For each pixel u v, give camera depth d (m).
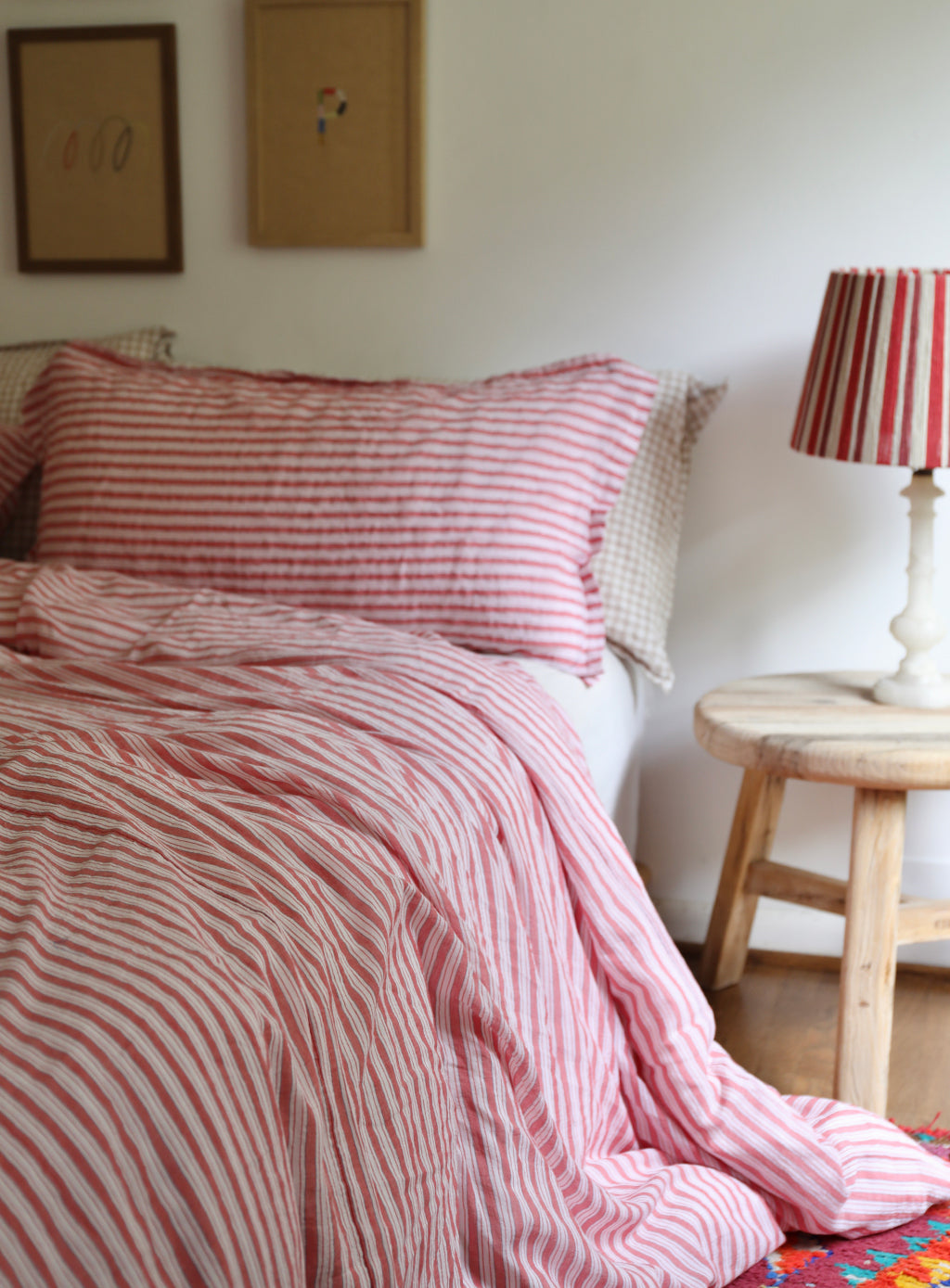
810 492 2.28
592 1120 1.36
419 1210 0.91
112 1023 0.71
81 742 1.13
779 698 1.98
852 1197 1.43
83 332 2.61
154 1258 0.64
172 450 1.96
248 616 1.69
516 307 2.38
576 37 2.26
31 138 2.54
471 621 1.79
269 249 2.47
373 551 1.82
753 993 2.20
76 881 0.88
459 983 1.10
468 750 1.36
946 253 2.16
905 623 1.93
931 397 1.74
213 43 2.43
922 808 2.29
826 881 2.02
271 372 2.14
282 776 1.14
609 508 1.92
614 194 2.29
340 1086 0.85
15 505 2.24
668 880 2.47
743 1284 1.36
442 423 1.89
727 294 2.27
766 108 2.19
